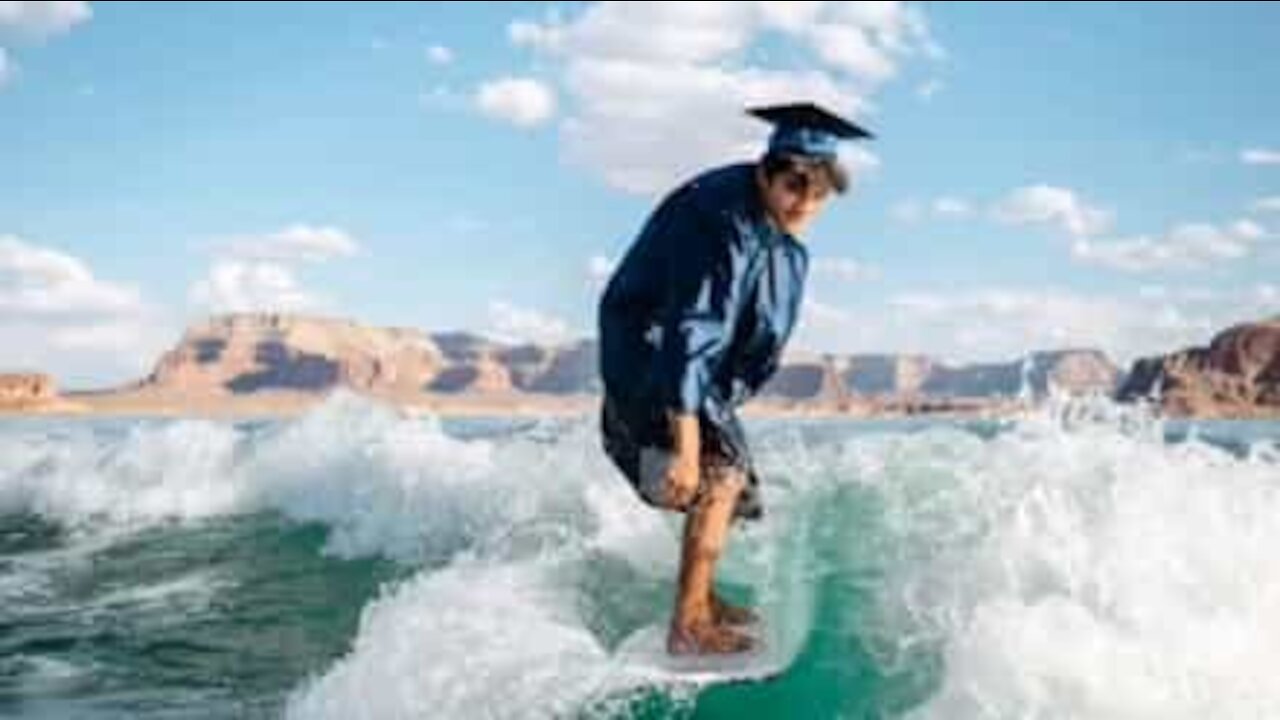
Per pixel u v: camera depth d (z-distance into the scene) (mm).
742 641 3943
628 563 5062
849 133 3652
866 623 4027
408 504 6879
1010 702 3477
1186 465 4410
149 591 6609
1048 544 3971
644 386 3781
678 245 3705
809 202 3652
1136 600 3711
